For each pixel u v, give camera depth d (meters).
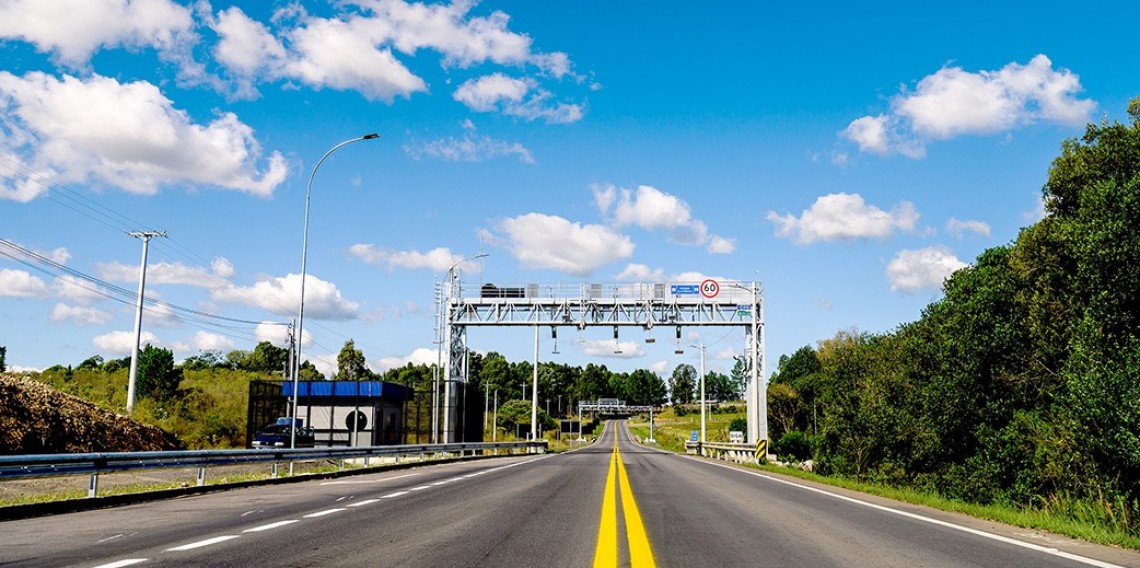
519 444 66.69
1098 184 25.12
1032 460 27.47
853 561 9.30
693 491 21.08
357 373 114.56
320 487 22.17
